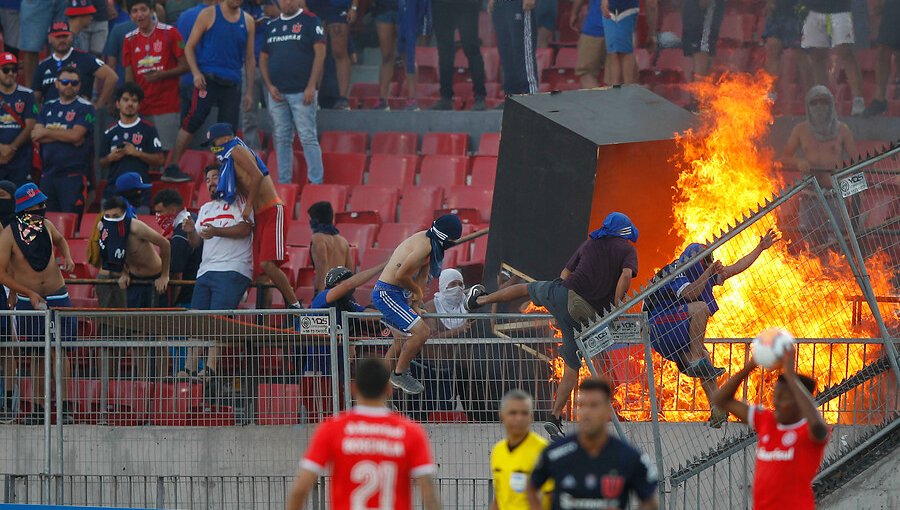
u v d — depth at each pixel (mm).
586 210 40812
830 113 52812
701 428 38000
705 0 64250
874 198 41500
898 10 60469
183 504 40656
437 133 65625
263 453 40125
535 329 39625
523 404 27266
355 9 69812
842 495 36906
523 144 42844
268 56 61938
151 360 41000
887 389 36906
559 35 73750
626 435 38281
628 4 60344
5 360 41250
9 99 59688
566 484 23844
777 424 27047
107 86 62344
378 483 23719
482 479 37281
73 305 51375
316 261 45844
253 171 44156
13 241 43562
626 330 35844
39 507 35219
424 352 39438
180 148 61562
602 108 43250
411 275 37969
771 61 62562
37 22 66312
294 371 39906
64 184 59125
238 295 44562
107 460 41000
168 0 69375
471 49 66562
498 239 43750
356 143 66188
